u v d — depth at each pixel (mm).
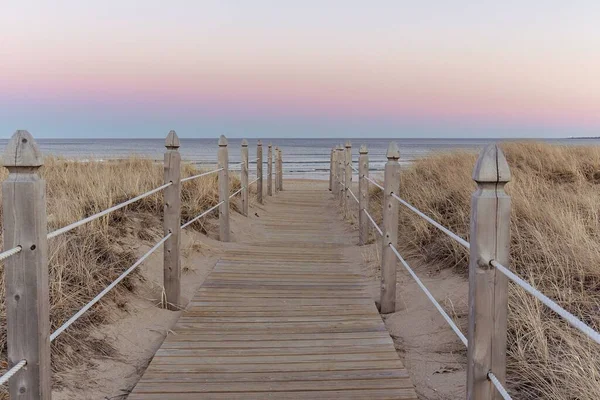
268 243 8570
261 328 4465
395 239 5168
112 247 5672
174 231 5125
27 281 2424
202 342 4148
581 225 5395
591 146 12133
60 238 5148
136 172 9688
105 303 4621
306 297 5336
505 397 2230
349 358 3881
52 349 3738
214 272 6270
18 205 2404
